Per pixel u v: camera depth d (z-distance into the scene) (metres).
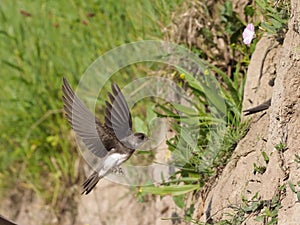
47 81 15.41
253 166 9.56
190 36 12.27
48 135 15.53
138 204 13.16
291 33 9.05
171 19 12.62
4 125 15.95
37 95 15.59
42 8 15.53
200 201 10.65
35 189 15.65
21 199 16.03
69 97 8.24
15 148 15.95
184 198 11.24
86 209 14.56
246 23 11.62
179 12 12.55
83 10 14.77
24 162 15.85
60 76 15.23
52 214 15.49
